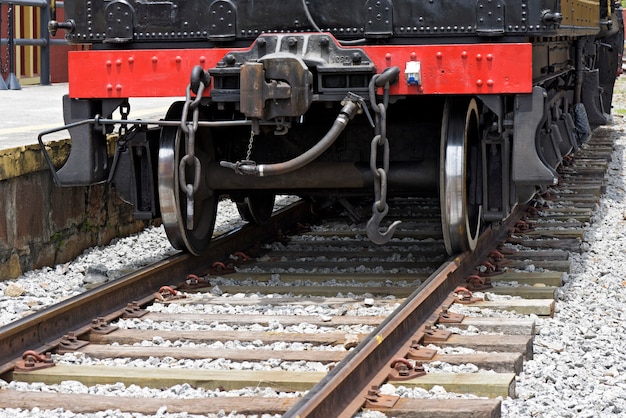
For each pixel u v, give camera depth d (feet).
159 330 20.98
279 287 25.27
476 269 26.25
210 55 24.17
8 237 26.66
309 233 33.30
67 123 25.35
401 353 18.49
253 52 23.59
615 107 85.61
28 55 69.46
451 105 24.91
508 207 25.25
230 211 38.45
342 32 24.25
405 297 24.50
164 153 25.09
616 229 34.19
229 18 24.54
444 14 23.59
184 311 22.91
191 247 26.35
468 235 25.03
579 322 22.13
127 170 25.86
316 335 20.33
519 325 20.68
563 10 26.40
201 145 26.66
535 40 25.39
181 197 25.84
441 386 17.02
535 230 32.55
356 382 16.53
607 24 46.47
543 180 23.27
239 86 23.63
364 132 27.35
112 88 24.86
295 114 22.71
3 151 26.07
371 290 24.94
